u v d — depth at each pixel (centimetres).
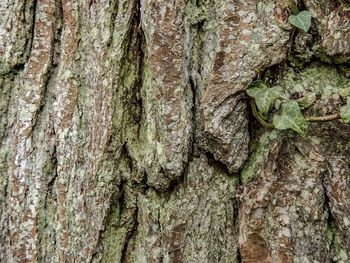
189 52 52
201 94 51
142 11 51
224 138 51
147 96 52
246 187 51
